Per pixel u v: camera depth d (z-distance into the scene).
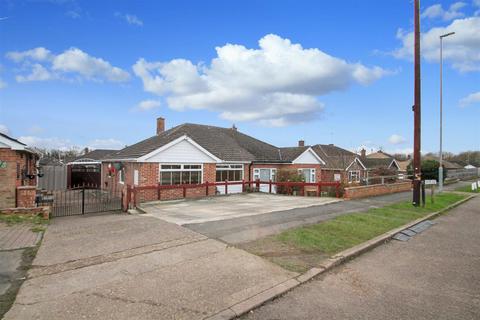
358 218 10.67
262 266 5.73
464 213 14.48
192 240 7.21
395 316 4.19
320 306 4.43
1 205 11.61
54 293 4.43
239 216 10.50
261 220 9.80
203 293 4.55
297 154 27.42
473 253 7.45
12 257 5.93
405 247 7.94
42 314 3.85
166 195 18.09
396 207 13.95
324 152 41.47
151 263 5.69
